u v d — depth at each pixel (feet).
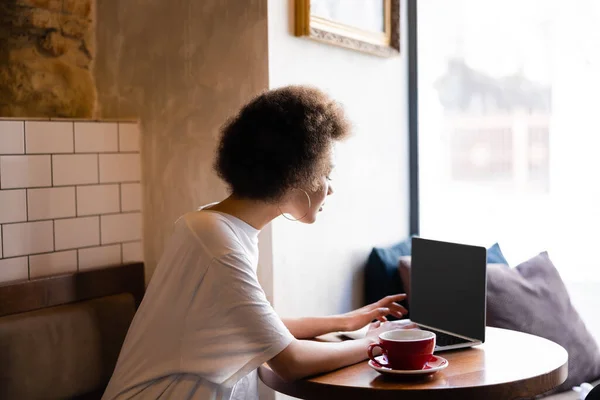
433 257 6.51
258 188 5.25
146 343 5.18
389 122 9.27
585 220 9.05
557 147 9.14
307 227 7.73
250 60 7.20
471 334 6.07
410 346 5.07
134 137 8.05
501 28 9.33
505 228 9.47
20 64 7.91
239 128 5.31
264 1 7.06
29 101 7.97
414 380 5.04
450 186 9.73
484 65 9.46
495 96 9.43
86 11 8.33
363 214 8.79
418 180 9.72
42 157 7.20
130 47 8.08
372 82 8.88
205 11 7.48
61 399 6.82
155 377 5.08
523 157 9.32
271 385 5.41
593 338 8.38
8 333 6.42
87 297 7.47
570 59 9.01
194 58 7.60
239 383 6.18
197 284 5.07
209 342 5.00
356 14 8.41
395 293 8.61
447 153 9.72
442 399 4.79
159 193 8.00
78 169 7.52
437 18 9.63
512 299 8.10
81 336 7.02
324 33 7.70
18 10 7.84
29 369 6.54
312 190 5.45
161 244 8.02
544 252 8.86
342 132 5.57
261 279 7.27
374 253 8.75
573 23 8.96
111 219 7.85
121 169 7.93
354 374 5.25
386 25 8.98
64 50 8.18
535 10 9.14
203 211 5.40
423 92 9.73
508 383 4.93
